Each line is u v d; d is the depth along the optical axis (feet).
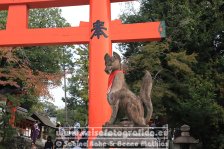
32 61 78.23
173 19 51.01
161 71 48.83
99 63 37.60
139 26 38.42
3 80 53.52
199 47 49.29
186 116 43.34
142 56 49.88
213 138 41.91
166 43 49.73
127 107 22.08
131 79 56.70
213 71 46.14
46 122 93.09
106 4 39.88
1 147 46.09
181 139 36.99
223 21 46.91
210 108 40.65
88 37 38.93
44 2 40.57
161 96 44.78
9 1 40.60
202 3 48.73
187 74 45.93
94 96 36.86
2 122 48.93
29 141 56.34
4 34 39.70
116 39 38.52
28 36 39.34
